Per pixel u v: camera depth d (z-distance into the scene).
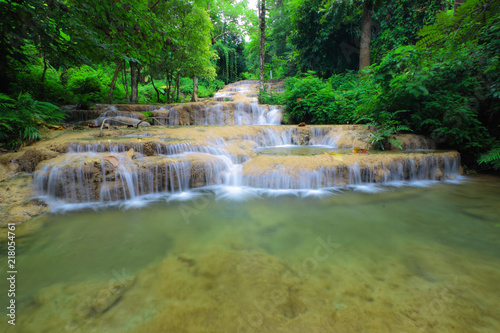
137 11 4.22
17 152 4.14
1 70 6.86
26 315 1.31
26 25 3.97
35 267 1.80
